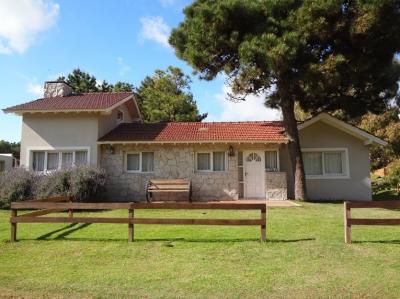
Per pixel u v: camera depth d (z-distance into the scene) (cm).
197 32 1638
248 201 1786
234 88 1850
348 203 885
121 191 1873
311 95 1842
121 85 4266
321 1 1439
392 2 1421
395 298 565
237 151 1900
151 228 1078
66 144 1856
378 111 1886
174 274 678
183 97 3616
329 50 1630
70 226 1130
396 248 830
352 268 703
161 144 1881
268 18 1556
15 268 721
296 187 1841
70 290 605
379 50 1591
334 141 1998
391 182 2534
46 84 2162
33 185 1623
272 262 745
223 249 834
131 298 572
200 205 911
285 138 1861
